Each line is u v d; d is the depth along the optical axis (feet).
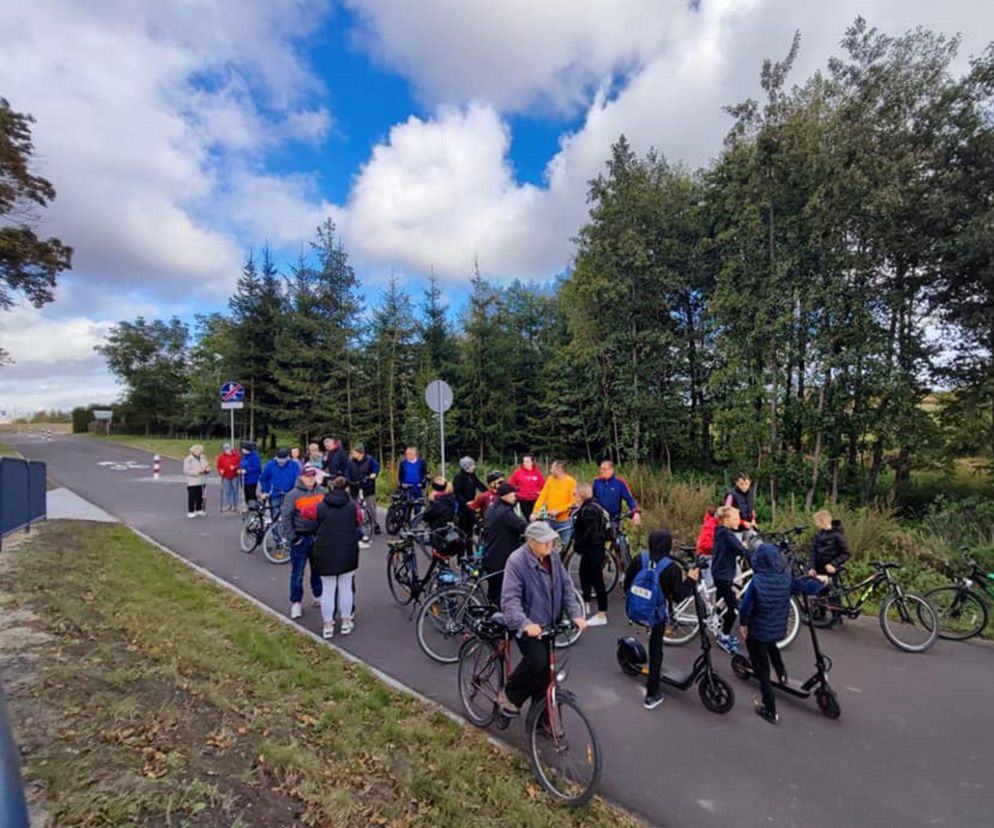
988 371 46.19
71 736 10.35
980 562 27.20
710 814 11.09
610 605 24.49
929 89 41.73
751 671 17.38
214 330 133.80
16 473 32.30
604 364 62.34
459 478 28.55
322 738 12.73
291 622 21.59
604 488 27.20
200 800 9.07
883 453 47.98
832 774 12.46
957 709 15.61
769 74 42.55
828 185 40.32
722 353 50.52
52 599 19.74
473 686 14.51
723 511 19.16
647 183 57.57
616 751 13.38
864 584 22.03
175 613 20.85
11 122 74.43
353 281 80.28
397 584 25.50
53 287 82.17
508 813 10.83
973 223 39.83
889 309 45.52
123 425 193.77
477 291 77.46
